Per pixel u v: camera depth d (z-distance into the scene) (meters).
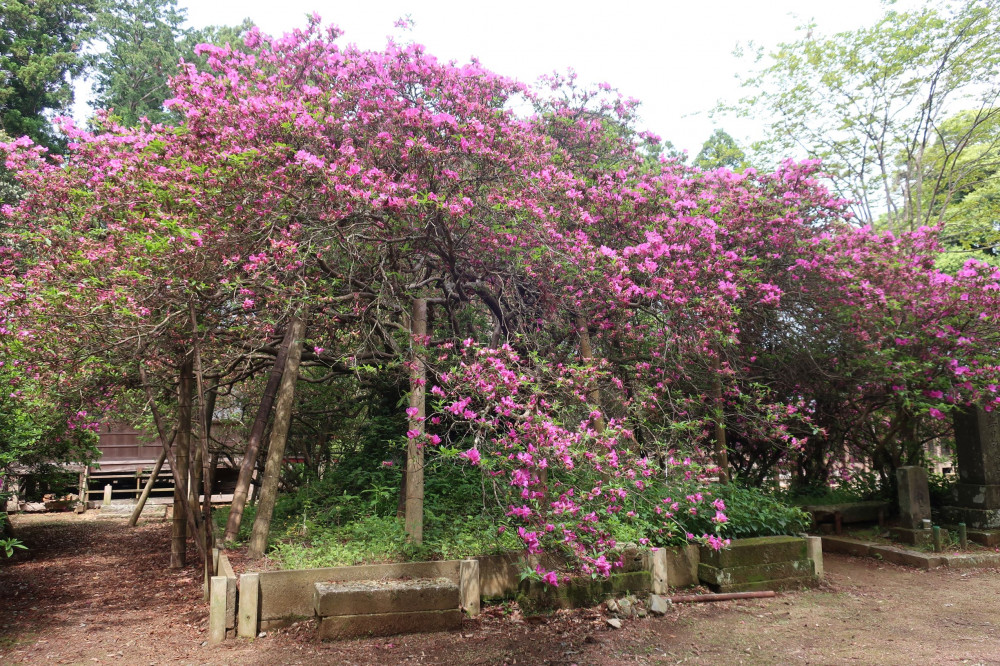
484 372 5.18
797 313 8.11
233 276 5.69
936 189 11.95
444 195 5.84
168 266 5.26
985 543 7.40
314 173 5.46
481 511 5.84
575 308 6.95
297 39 6.75
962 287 7.41
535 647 4.37
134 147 5.95
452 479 6.66
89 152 6.25
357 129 6.54
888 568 6.81
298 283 5.85
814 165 7.95
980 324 7.50
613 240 7.16
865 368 7.94
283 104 5.59
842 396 8.48
